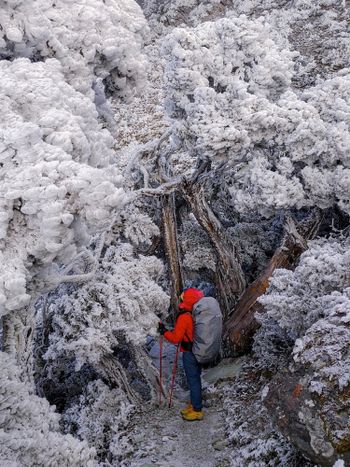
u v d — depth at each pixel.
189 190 8.28
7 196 3.91
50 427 4.67
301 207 8.29
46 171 3.96
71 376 7.96
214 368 7.79
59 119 4.41
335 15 17.92
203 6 20.58
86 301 6.78
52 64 5.12
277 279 6.53
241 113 7.38
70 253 4.39
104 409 7.03
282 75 7.76
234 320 7.96
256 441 5.68
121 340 7.29
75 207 4.02
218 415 6.66
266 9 19.45
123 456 6.30
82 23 5.79
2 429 4.07
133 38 6.52
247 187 8.23
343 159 7.73
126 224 7.94
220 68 7.54
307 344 4.75
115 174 4.43
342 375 4.36
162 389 7.18
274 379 4.87
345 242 7.55
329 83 8.30
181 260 8.88
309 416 4.39
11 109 4.39
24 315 5.08
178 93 7.64
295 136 7.66
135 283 7.12
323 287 6.07
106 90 7.00
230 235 9.03
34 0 5.41
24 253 4.10
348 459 4.16
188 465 5.87
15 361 4.61
